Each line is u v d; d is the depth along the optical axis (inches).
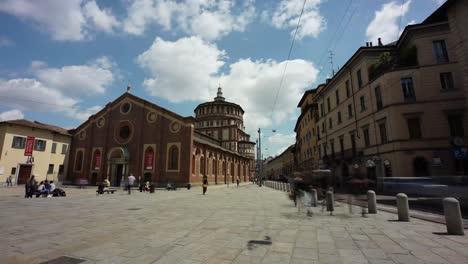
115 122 1529.3
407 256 193.2
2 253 204.7
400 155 826.8
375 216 375.9
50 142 1461.6
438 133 812.6
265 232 277.4
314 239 245.6
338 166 1238.3
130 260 187.3
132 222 340.5
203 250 211.8
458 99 816.9
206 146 1615.4
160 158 1374.3
